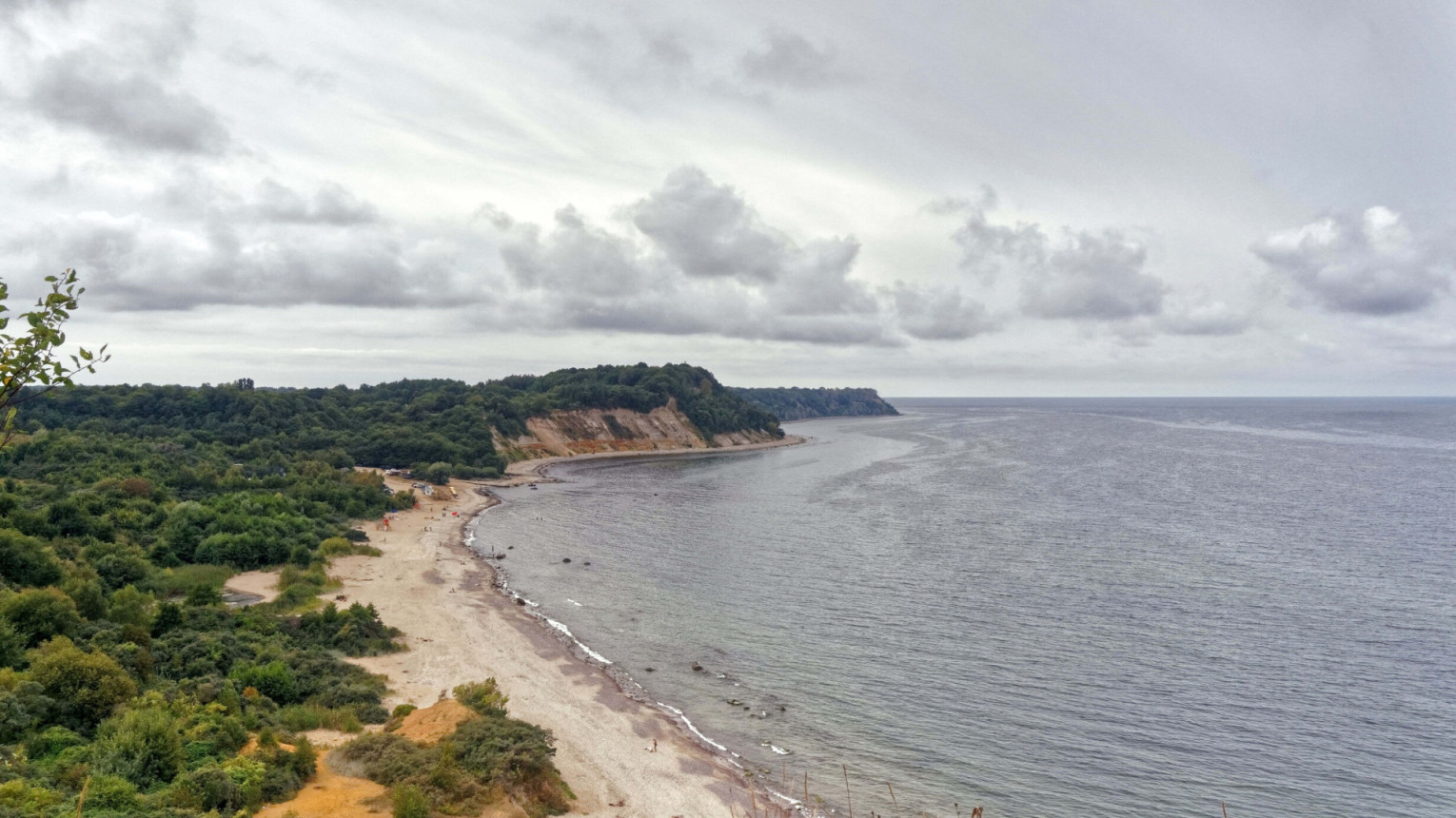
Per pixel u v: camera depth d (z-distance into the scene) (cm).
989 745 4581
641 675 5634
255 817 3005
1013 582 8088
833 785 4159
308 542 9319
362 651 5728
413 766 3516
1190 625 6625
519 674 5500
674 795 3947
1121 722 4847
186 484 11456
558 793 3738
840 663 5856
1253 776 4225
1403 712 4925
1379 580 8075
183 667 4534
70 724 3472
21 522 7294
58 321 988
